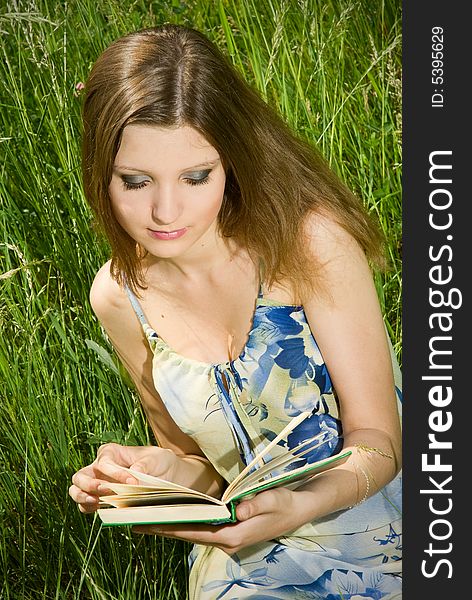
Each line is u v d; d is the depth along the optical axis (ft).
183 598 10.06
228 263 7.97
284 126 7.90
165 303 8.30
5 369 11.05
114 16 13.94
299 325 7.97
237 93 7.44
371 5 14.83
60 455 10.61
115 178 7.23
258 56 13.19
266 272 7.78
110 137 7.07
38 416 10.82
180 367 8.22
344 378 7.92
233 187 7.72
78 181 12.42
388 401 7.98
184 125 6.98
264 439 8.29
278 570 8.34
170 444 9.30
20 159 13.21
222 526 6.97
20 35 14.53
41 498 10.64
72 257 11.97
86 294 11.82
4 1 14.51
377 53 13.70
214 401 8.16
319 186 7.92
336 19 14.37
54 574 10.52
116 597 9.99
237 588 8.43
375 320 7.97
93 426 11.03
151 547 10.21
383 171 12.76
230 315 8.16
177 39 7.14
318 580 8.35
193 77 7.03
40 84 13.92
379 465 7.63
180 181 7.15
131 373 9.13
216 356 8.26
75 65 13.91
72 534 10.42
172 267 8.06
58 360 11.16
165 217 7.14
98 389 11.27
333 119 12.36
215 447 8.43
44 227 12.37
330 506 7.27
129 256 8.09
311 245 7.80
